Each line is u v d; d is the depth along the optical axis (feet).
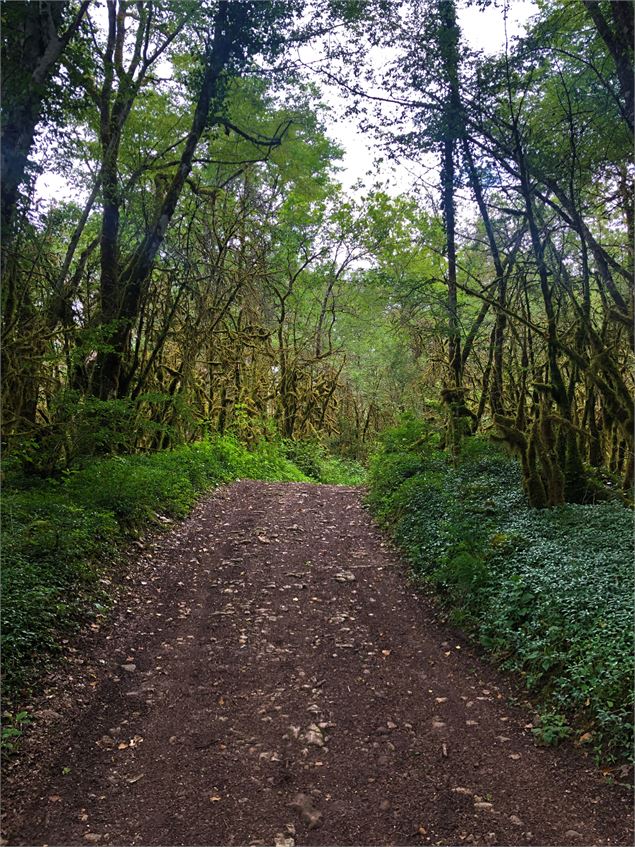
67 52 28.84
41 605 19.74
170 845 11.82
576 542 23.82
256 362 76.48
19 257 29.78
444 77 34.63
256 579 27.30
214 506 40.32
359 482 74.38
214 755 14.71
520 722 16.10
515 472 37.09
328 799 13.16
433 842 11.89
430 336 55.16
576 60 33.55
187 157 42.42
